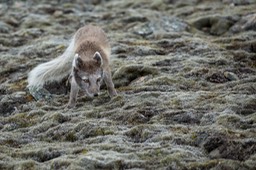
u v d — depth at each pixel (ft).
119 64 210.59
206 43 235.61
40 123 163.94
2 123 168.55
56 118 162.61
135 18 294.46
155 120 154.20
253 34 246.47
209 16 285.64
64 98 185.88
